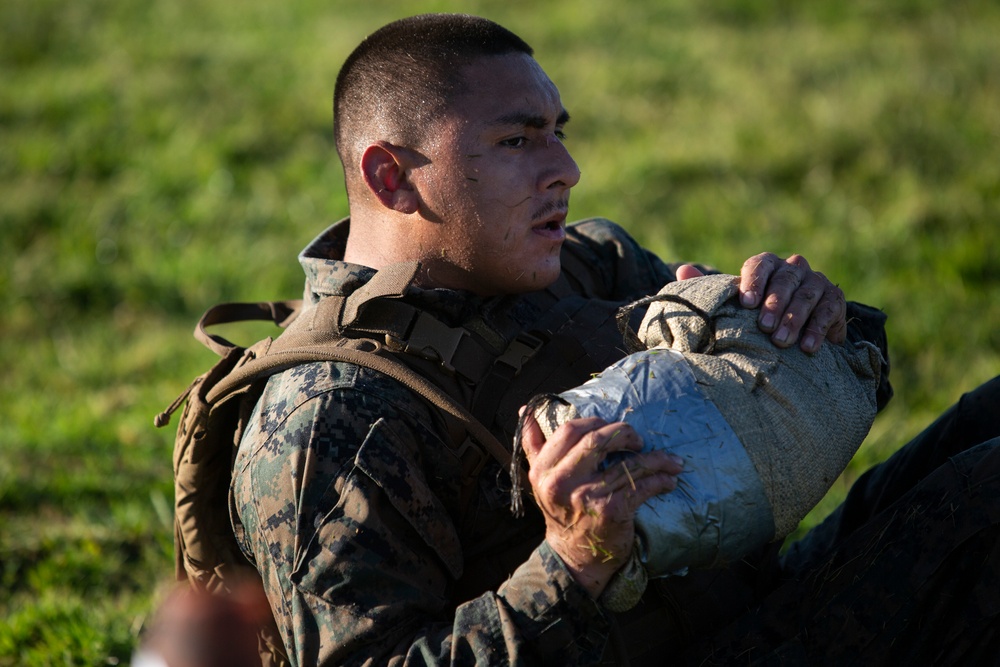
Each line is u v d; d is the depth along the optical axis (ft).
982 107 64.03
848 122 63.67
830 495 31.68
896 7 87.20
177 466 20.12
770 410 16.56
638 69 79.20
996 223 51.06
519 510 16.79
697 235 53.78
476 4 99.35
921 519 17.37
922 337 42.24
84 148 73.15
